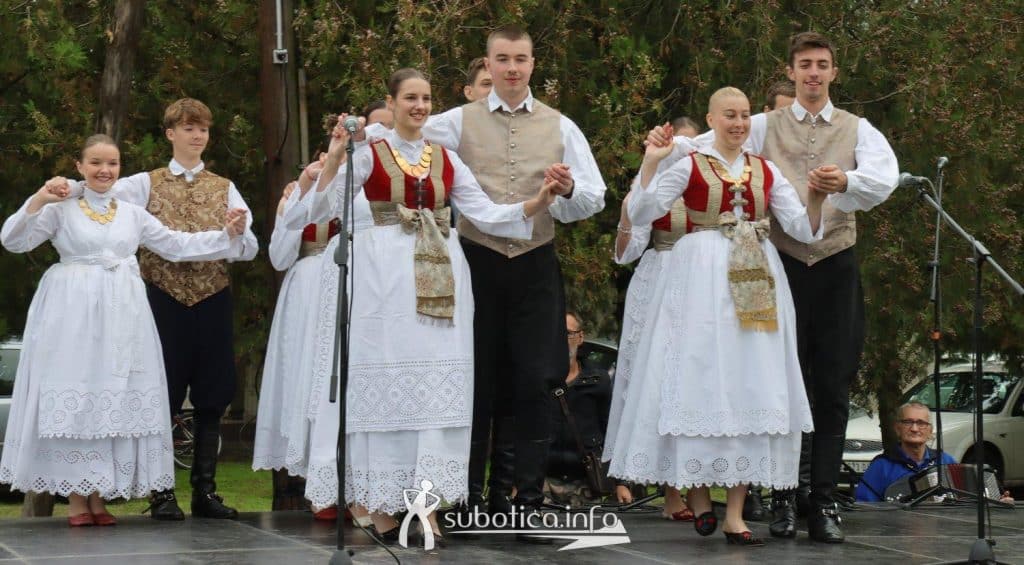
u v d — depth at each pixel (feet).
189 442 55.42
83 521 24.91
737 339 22.70
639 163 38.86
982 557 20.99
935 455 35.78
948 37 43.11
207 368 27.02
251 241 26.63
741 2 40.98
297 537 23.30
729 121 23.32
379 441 22.08
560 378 23.45
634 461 23.36
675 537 23.99
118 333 24.73
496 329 23.56
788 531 24.13
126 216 25.58
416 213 22.40
